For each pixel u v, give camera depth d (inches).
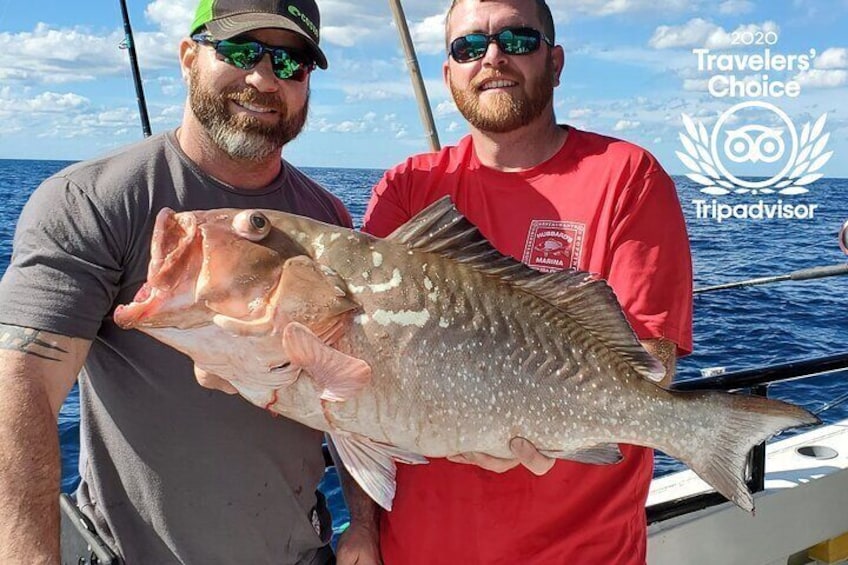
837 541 150.6
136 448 92.3
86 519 95.7
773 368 129.8
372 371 84.5
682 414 92.5
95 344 92.4
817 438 167.0
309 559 104.0
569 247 102.0
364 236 88.0
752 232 1005.8
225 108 93.6
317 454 102.7
